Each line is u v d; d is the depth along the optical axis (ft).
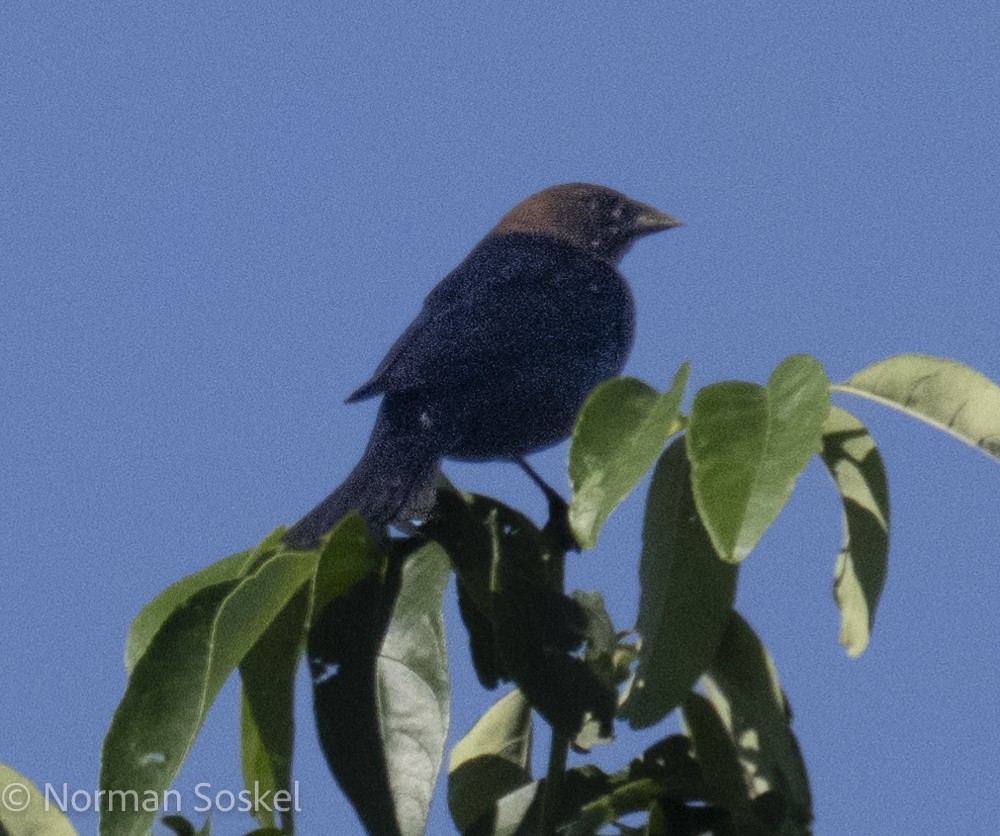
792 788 19.80
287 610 19.62
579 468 17.42
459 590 21.36
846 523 21.45
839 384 21.44
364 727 18.84
